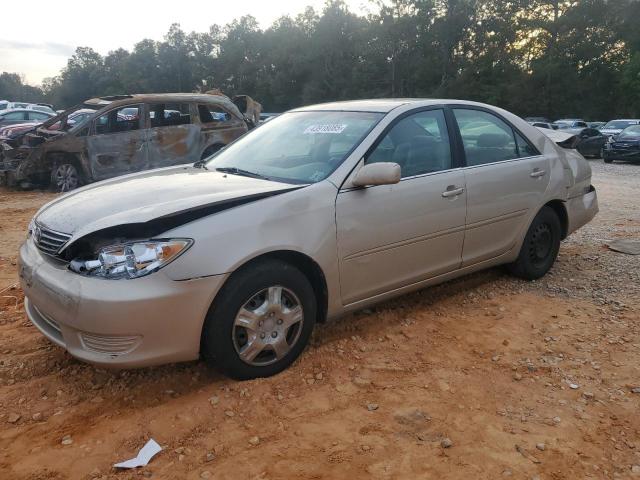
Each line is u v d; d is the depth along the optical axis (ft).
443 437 9.74
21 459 9.07
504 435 9.82
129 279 9.86
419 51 229.25
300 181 12.41
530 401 10.91
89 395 10.96
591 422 10.25
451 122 14.90
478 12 216.74
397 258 13.26
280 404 10.62
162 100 38.42
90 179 36.70
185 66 347.97
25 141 39.42
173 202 10.88
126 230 10.15
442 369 12.10
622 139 67.46
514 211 16.07
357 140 13.04
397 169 11.84
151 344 10.02
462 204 14.46
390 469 8.89
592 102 194.18
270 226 10.97
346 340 13.30
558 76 188.24
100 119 36.68
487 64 205.98
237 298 10.61
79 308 9.86
